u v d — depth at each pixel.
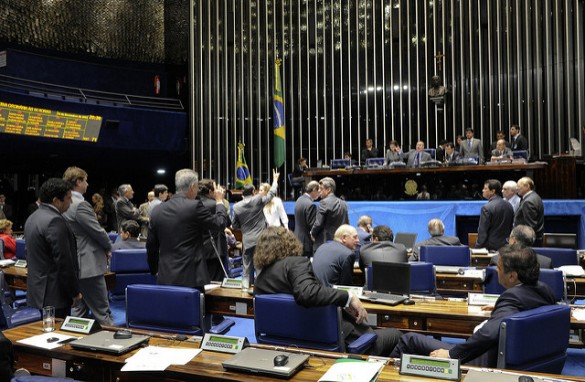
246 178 13.74
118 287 5.86
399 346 3.34
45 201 3.81
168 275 4.06
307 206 7.20
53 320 3.03
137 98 16.16
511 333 2.49
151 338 2.85
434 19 15.23
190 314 3.13
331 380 2.16
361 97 15.98
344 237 4.64
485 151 14.68
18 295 6.68
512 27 14.54
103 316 4.74
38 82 13.05
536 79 14.29
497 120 14.63
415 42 15.45
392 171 9.91
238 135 16.81
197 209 4.11
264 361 2.36
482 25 14.80
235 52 16.84
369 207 9.77
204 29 17.02
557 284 3.92
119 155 15.17
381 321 3.67
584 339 3.76
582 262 5.75
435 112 15.16
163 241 4.12
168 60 17.11
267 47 16.69
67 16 14.70
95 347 2.61
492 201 6.20
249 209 6.67
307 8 16.41
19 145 12.70
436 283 4.78
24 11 13.73
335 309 2.94
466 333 3.44
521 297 2.81
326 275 4.33
